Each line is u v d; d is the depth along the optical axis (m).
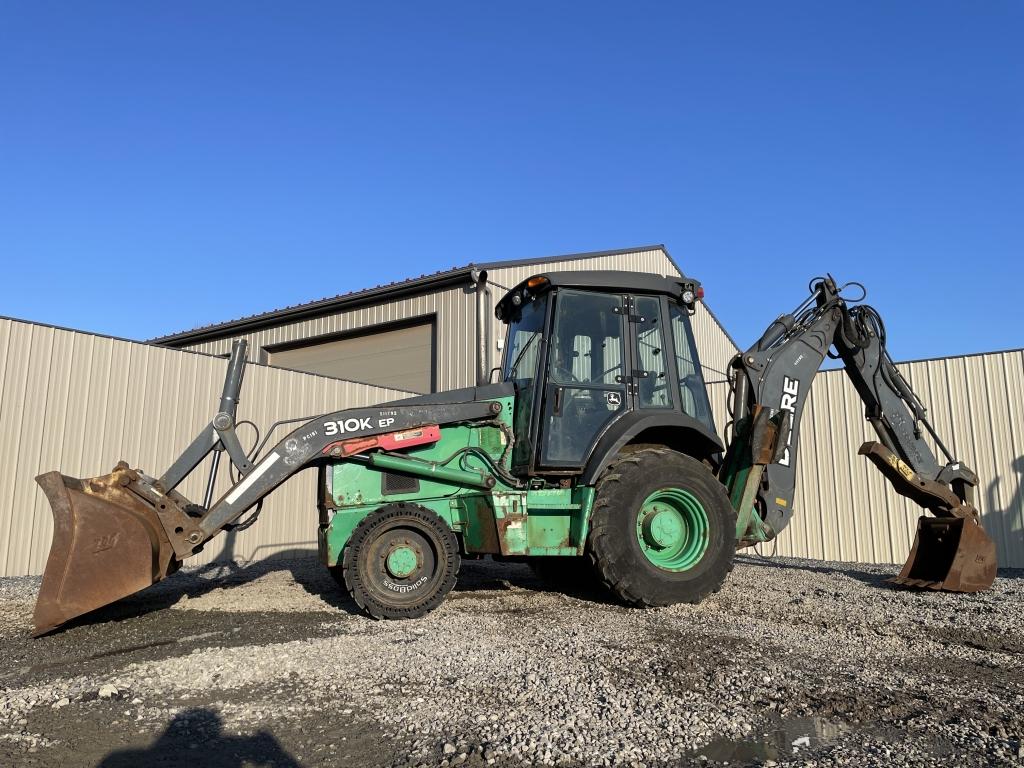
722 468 6.67
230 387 5.96
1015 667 4.15
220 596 6.63
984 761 2.77
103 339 9.25
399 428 6.01
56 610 4.90
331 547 5.86
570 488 6.07
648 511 5.96
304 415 11.31
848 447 11.62
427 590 5.61
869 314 7.38
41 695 3.60
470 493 6.06
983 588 6.73
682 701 3.42
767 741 2.97
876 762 2.75
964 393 10.91
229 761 2.80
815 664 4.12
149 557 5.13
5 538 8.27
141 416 9.50
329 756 2.84
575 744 2.90
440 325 14.59
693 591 5.83
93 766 2.77
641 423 6.02
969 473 7.23
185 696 3.59
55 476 5.10
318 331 16.48
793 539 11.86
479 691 3.59
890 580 7.41
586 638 4.69
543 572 7.41
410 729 3.09
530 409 6.15
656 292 6.55
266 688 3.71
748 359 6.62
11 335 8.47
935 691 3.65
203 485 9.98
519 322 6.93
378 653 4.34
